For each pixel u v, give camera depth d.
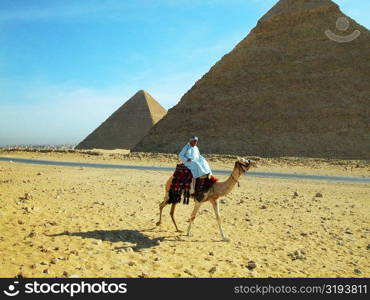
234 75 101.25
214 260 8.81
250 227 12.16
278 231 11.79
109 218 12.19
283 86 92.00
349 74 86.75
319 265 8.83
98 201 15.03
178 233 11.10
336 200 18.80
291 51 98.31
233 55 106.06
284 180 28.27
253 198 18.36
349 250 10.09
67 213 12.20
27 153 61.97
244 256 9.18
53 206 13.05
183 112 101.50
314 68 91.62
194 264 8.44
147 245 9.65
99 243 9.27
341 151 73.56
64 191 17.00
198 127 94.94
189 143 10.77
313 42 97.12
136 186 21.22
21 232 9.59
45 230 9.96
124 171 31.88
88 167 35.34
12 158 50.03
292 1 108.56
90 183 21.48
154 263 8.30
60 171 29.34
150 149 96.38
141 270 7.82
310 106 84.88
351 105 80.94
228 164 46.06
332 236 11.38
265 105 90.19
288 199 18.53
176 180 10.70
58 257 7.98
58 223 10.83
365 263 9.09
